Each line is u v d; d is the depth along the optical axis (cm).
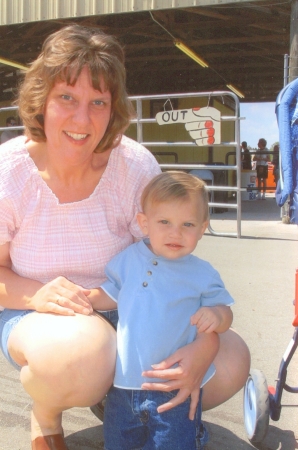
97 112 193
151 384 181
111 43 196
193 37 1275
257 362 304
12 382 289
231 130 1574
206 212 197
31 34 1172
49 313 193
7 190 202
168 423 184
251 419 224
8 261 218
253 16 1038
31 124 204
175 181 193
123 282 202
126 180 215
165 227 192
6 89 1622
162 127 1385
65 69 185
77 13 905
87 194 210
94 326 187
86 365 179
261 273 507
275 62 1531
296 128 229
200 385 189
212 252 607
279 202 230
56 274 210
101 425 243
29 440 232
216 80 1808
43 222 205
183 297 191
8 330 201
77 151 195
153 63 1569
